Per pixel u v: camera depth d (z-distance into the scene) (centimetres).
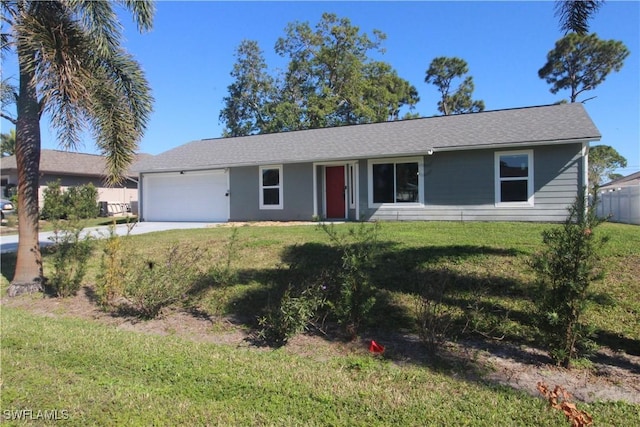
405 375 390
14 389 384
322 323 505
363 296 493
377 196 1523
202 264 846
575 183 1265
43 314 647
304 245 935
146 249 1015
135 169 1928
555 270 390
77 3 709
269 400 354
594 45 2467
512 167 1339
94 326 573
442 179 1425
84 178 2933
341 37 3400
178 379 399
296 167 1667
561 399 336
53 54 689
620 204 1573
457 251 802
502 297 584
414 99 4394
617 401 332
